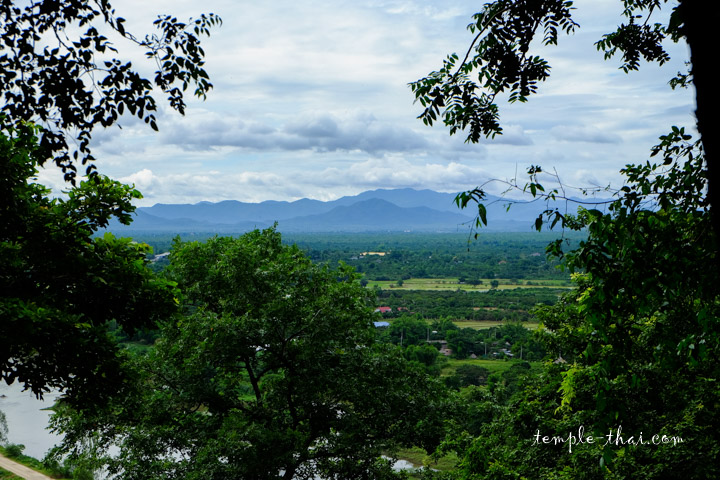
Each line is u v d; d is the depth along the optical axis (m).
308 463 18.41
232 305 19.14
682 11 2.81
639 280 5.25
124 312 12.20
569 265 5.43
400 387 19.27
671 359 6.09
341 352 19.48
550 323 16.36
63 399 12.38
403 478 18.95
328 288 19.88
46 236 11.11
